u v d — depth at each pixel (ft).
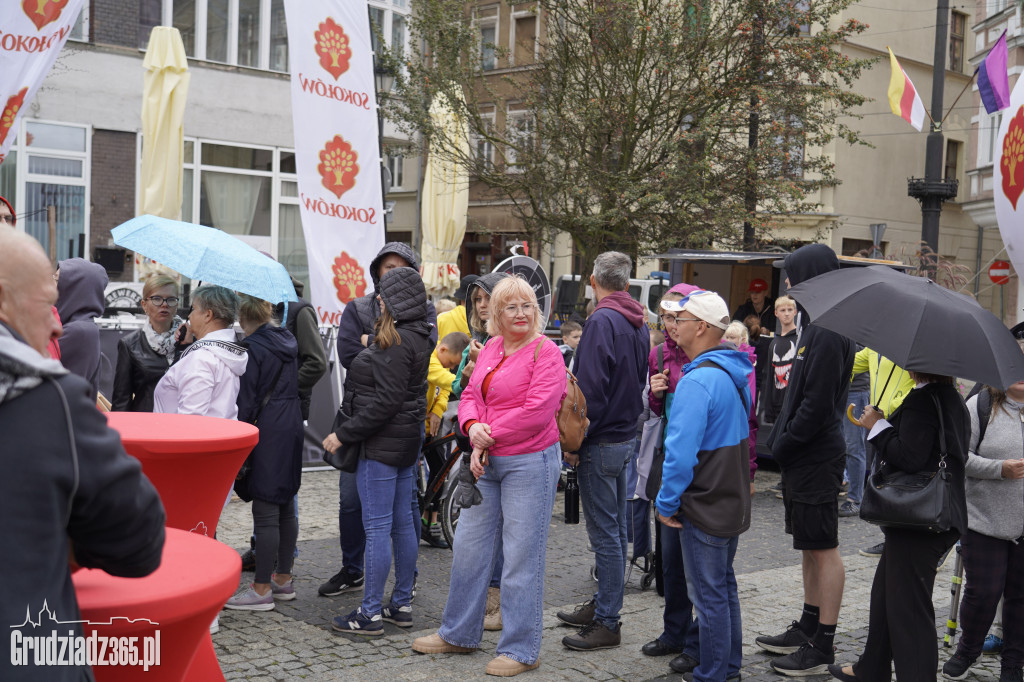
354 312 19.16
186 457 10.89
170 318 19.08
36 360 6.02
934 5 98.53
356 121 30.48
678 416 14.24
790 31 56.29
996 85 44.70
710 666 14.48
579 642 16.66
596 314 17.03
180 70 43.65
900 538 13.69
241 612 17.90
